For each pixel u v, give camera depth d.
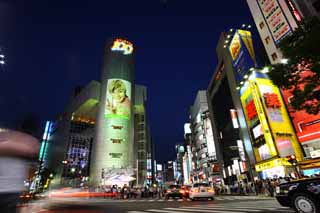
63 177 93.12
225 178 48.06
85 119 110.81
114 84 82.50
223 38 46.81
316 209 5.52
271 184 18.11
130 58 91.06
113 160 72.19
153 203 13.71
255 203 10.68
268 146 28.69
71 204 14.23
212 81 56.25
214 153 58.81
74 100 110.62
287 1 31.77
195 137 76.38
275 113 29.64
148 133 111.69
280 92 31.33
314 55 8.49
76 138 103.81
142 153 99.25
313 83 9.05
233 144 44.16
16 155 2.81
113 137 74.69
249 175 35.31
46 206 12.55
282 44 9.62
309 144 26.75
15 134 2.80
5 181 2.70
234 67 40.88
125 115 78.81
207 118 63.38
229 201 13.10
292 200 6.12
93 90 93.56
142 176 94.00
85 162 101.12
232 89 41.19
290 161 20.17
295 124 28.55
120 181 65.38
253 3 38.06
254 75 32.25
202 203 12.22
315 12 27.25
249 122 34.09
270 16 34.34
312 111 9.63
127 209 10.08
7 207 2.69
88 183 72.38
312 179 5.83
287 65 9.48
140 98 104.94
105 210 9.88
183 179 93.56
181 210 8.77
